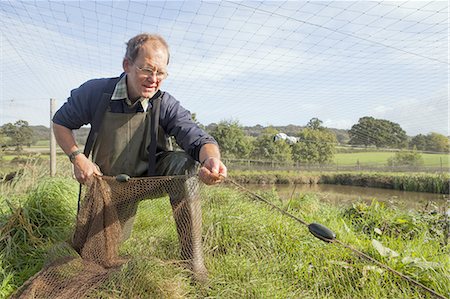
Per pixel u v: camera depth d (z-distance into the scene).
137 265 2.26
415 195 21.72
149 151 2.68
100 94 2.58
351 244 3.30
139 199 2.61
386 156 31.66
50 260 2.53
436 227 4.54
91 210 2.57
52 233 3.40
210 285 2.34
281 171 29.91
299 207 5.56
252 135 34.81
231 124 32.34
